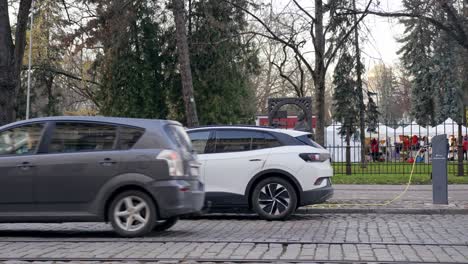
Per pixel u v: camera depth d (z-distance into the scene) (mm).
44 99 42594
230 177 12891
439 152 15555
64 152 10195
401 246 9359
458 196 18125
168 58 36000
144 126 10250
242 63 34219
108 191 9992
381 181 23031
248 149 13023
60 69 41375
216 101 35531
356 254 8633
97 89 40719
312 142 13250
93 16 30359
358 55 21344
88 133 10273
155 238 10172
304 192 12750
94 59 39156
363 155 29422
